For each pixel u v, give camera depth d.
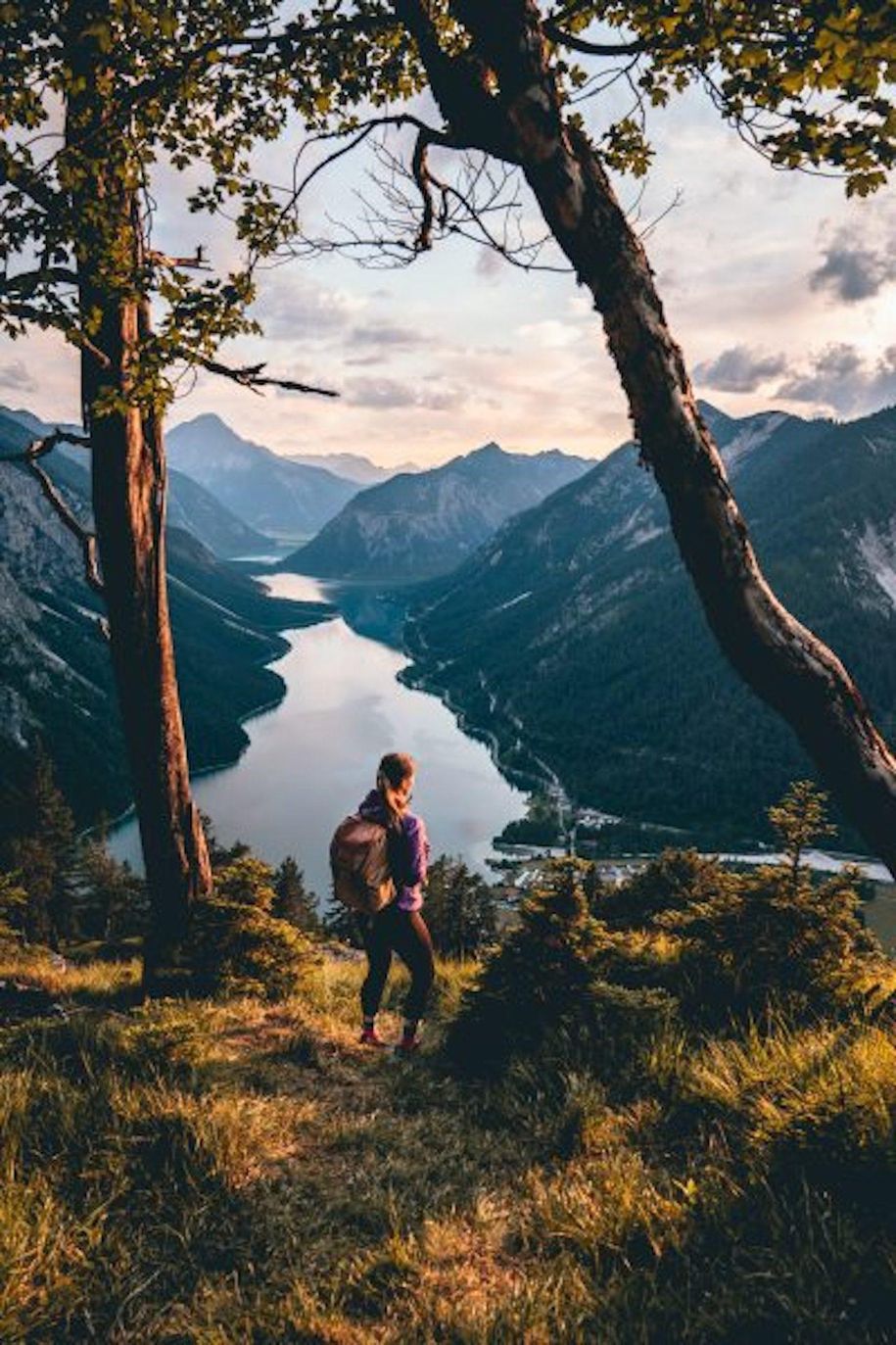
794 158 3.51
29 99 4.95
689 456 3.02
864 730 3.05
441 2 5.21
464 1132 5.30
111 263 5.24
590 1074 5.62
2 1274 3.50
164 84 4.56
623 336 3.06
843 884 6.52
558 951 6.56
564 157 3.04
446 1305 3.50
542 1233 4.05
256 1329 3.43
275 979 8.89
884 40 2.86
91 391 8.05
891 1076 4.34
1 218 5.01
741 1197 3.87
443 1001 8.63
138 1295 3.66
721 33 3.36
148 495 8.62
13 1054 5.87
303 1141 5.14
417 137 3.82
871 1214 3.58
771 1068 5.05
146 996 9.09
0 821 69.81
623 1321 3.31
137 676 8.78
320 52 5.18
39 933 63.75
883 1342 2.92
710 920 6.73
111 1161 4.43
